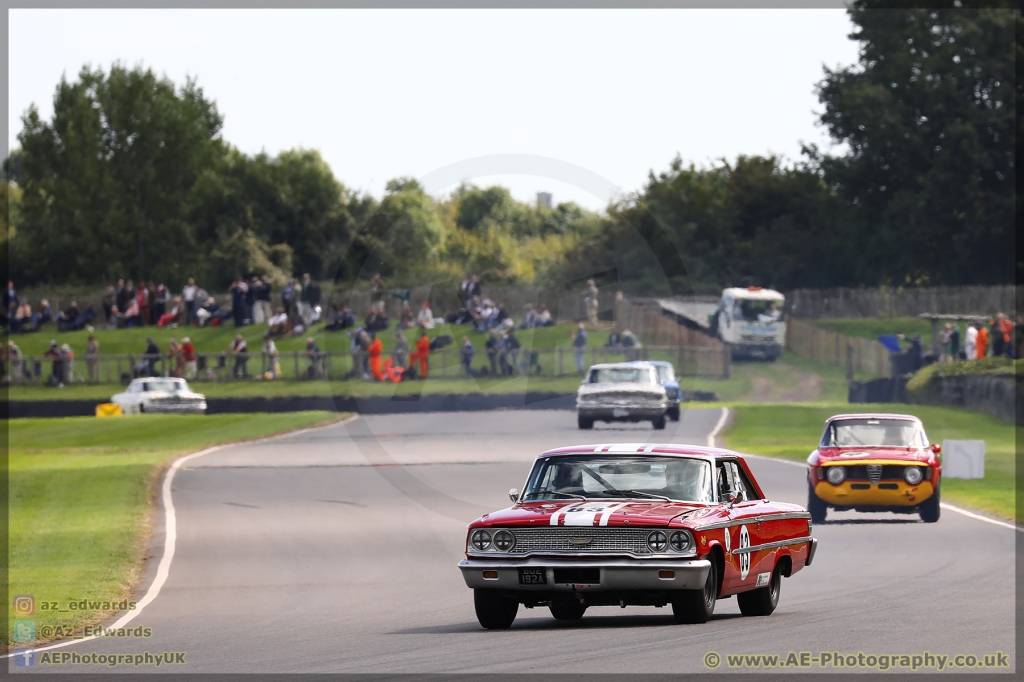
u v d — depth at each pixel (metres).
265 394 189.75
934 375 183.50
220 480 107.25
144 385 186.88
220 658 37.28
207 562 67.81
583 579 37.47
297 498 95.06
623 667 31.33
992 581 51.56
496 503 87.69
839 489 73.12
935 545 64.88
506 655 34.03
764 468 106.50
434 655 34.78
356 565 65.75
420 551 70.44
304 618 48.28
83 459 130.62
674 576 36.91
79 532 80.81
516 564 37.94
